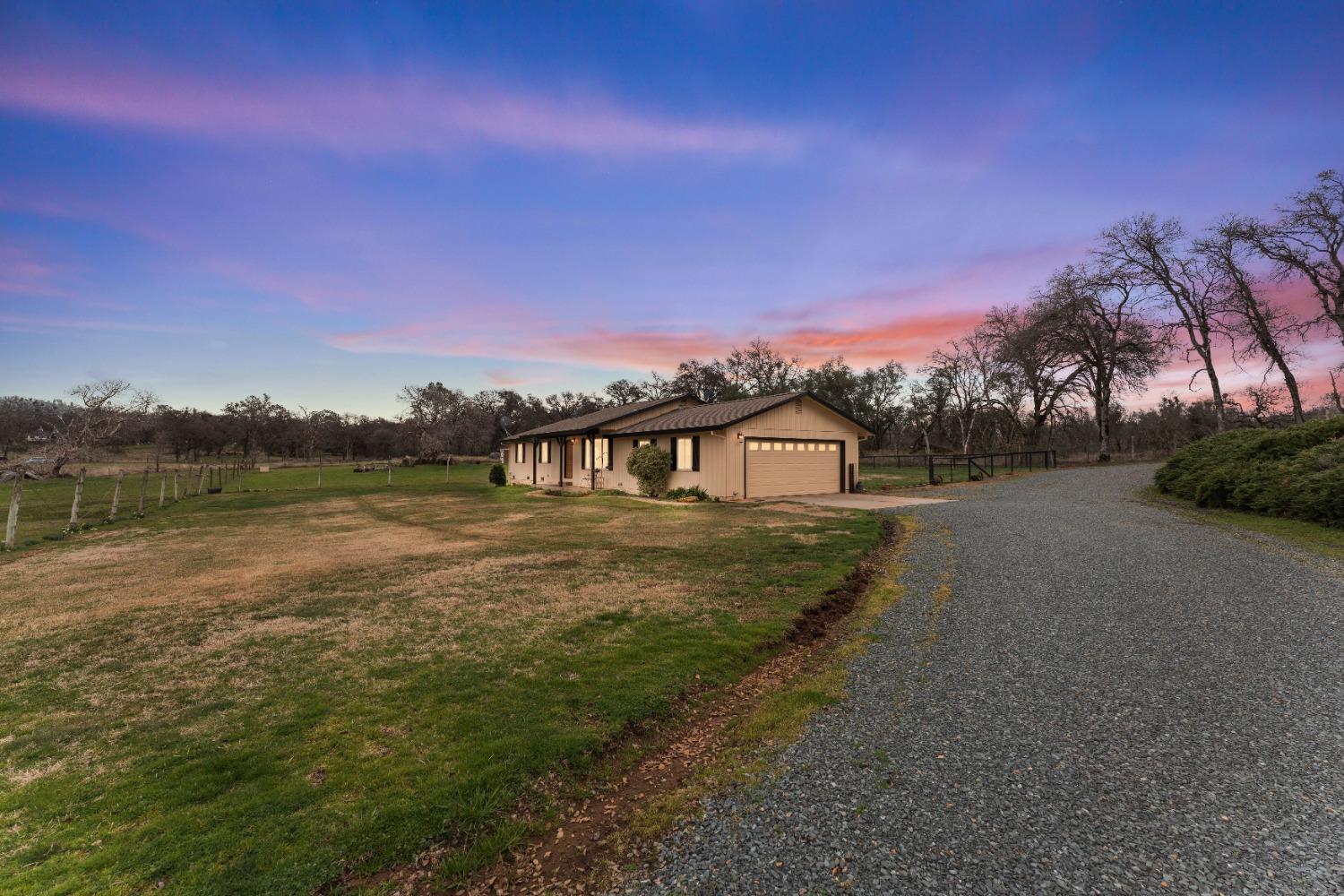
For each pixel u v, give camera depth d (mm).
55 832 2564
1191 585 6195
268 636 5309
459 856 2398
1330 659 4191
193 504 18703
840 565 7520
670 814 2666
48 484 27969
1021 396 35844
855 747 3160
